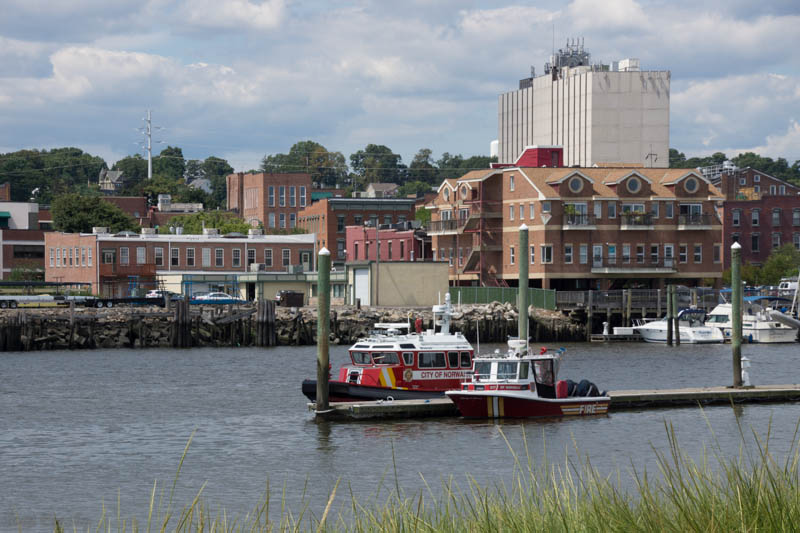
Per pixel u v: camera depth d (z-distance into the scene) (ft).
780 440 178.40
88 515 134.00
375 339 222.69
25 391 267.39
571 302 490.08
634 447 174.29
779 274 627.87
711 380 297.12
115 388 273.75
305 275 554.87
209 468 163.32
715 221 550.36
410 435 188.55
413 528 72.13
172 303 475.31
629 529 64.23
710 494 67.15
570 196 533.55
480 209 566.36
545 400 205.36
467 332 462.60
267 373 315.58
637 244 541.75
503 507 73.87
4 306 498.28
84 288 590.96
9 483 153.58
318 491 144.77
